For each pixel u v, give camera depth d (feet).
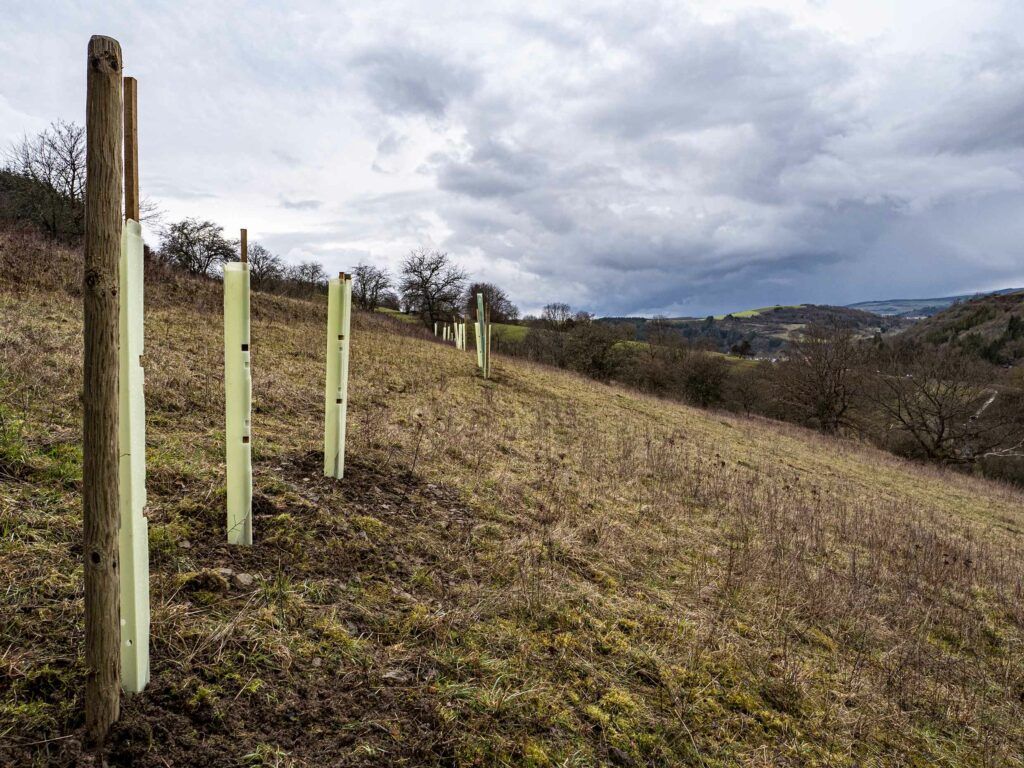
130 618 7.22
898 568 23.17
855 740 11.28
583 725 9.46
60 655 7.55
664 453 33.30
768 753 10.18
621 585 15.19
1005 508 53.52
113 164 5.88
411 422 25.67
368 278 174.19
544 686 10.05
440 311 160.66
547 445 29.17
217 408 19.66
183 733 7.09
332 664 9.05
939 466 93.25
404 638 10.24
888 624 17.61
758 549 20.47
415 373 39.88
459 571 13.42
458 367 49.47
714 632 13.51
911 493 48.65
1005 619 20.66
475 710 8.99
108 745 6.55
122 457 7.00
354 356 40.01
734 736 10.38
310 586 10.88
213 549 11.15
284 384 25.98
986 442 101.09
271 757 7.14
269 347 35.58
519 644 11.09
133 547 7.10
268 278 137.69
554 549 16.03
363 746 7.70
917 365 104.27
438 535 14.97
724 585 16.76
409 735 8.11
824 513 29.14
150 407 17.81
